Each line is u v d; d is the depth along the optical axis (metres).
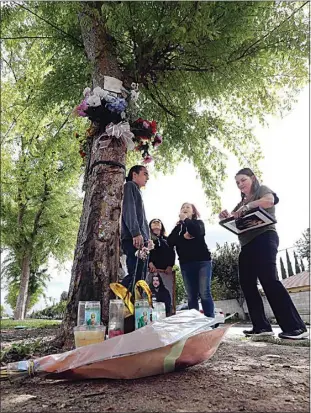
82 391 1.61
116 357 1.72
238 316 15.59
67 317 3.00
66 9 4.43
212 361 2.28
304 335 3.40
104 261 3.12
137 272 3.16
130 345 1.76
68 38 5.65
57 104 6.45
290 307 3.51
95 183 3.42
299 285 14.83
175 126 6.42
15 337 4.50
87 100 3.56
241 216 3.60
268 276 3.56
